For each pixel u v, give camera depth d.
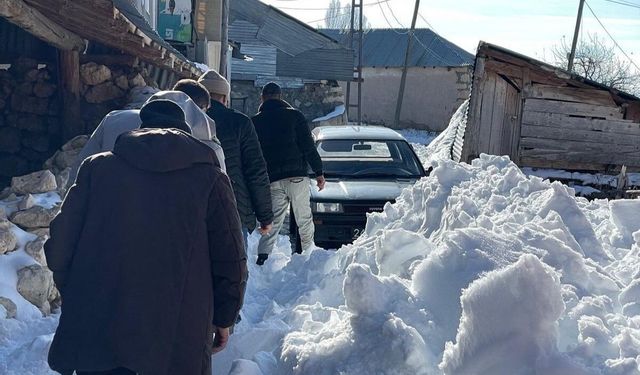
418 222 6.31
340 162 10.89
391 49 49.31
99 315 3.03
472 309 3.13
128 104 9.34
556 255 4.02
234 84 36.34
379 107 48.75
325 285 5.75
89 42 10.07
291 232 10.37
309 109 36.91
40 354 4.42
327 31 53.78
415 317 3.67
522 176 6.15
